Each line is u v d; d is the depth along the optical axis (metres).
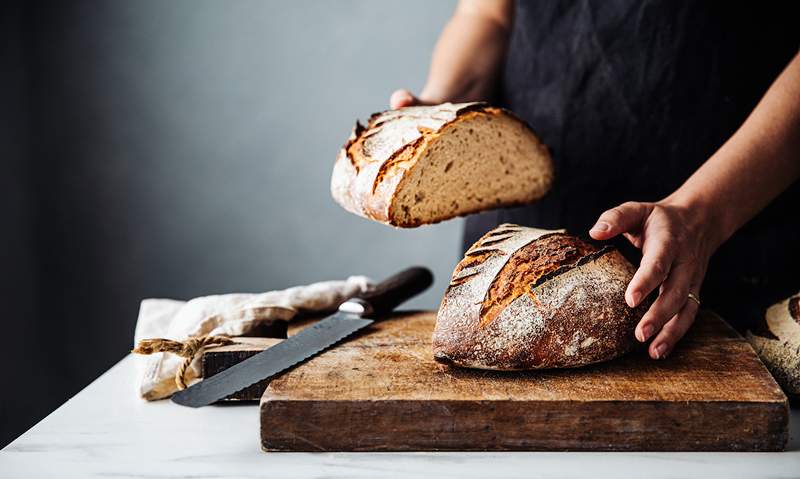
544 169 1.29
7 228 1.89
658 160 1.27
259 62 2.00
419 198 1.13
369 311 1.08
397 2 1.99
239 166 2.04
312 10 1.98
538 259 0.95
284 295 1.13
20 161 1.94
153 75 1.98
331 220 2.08
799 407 0.97
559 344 0.91
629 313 0.94
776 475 0.82
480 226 1.40
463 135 1.15
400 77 2.02
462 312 0.92
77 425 0.93
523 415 0.86
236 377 0.93
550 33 1.31
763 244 1.23
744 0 1.20
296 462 0.85
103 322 2.07
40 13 1.92
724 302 1.20
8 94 1.88
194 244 2.06
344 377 0.91
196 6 1.96
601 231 0.94
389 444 0.86
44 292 2.04
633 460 0.85
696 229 0.97
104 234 2.04
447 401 0.86
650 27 1.23
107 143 2.00
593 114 1.29
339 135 2.03
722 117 1.24
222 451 0.87
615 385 0.89
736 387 0.88
